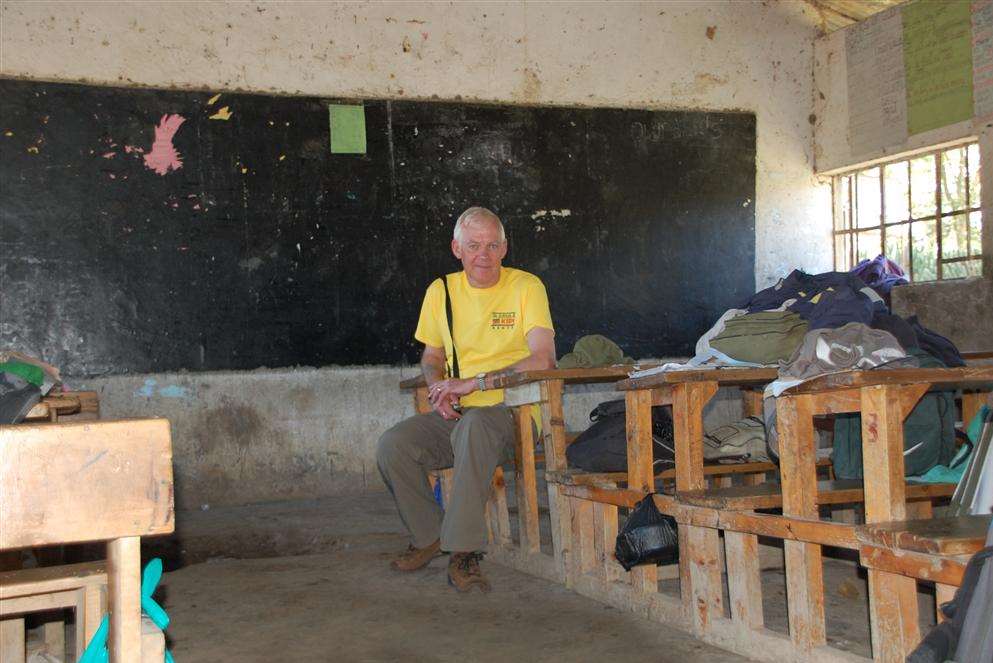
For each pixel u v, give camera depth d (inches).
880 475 78.5
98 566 71.9
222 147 205.0
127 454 41.6
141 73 199.8
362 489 213.9
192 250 202.5
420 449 138.7
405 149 218.5
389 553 158.6
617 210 236.8
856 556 137.3
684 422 104.1
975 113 212.7
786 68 253.3
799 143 254.2
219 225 204.4
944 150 226.1
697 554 101.5
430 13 221.6
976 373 79.8
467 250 137.7
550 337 136.0
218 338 204.4
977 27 211.8
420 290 219.1
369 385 214.8
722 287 246.4
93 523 40.9
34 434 40.1
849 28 245.3
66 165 194.2
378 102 216.7
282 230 209.0
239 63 206.7
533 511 136.6
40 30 193.2
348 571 144.9
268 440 207.5
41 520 40.1
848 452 112.5
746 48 249.9
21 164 191.3
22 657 83.0
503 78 227.8
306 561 155.6
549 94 231.6
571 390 233.0
